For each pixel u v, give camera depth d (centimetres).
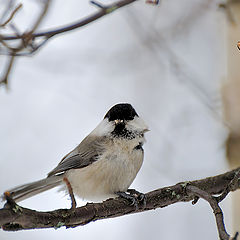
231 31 1072
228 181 782
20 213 571
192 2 1352
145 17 1359
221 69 1174
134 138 836
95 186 837
